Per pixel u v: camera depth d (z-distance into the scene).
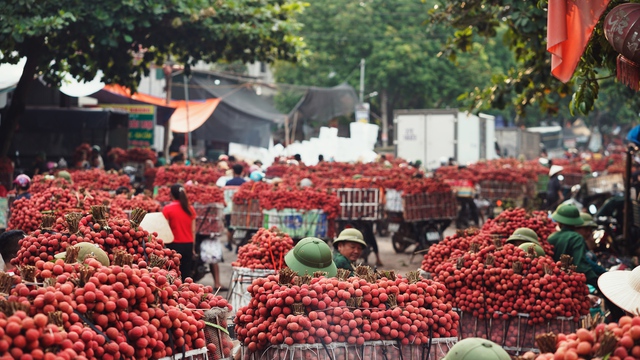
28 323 5.58
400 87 74.25
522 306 9.81
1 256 10.41
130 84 28.17
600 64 10.63
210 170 26.34
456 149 46.78
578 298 10.00
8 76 23.06
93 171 24.31
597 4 8.74
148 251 9.15
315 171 31.70
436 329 8.16
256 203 20.73
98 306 6.44
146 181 31.23
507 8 16.08
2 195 20.66
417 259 23.56
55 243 8.51
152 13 24.28
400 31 73.81
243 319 8.19
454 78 73.31
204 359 7.38
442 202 24.11
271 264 12.42
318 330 7.63
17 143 34.53
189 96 45.47
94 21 23.33
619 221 21.02
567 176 42.53
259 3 27.14
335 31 73.56
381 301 7.98
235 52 27.58
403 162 41.31
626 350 5.28
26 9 22.73
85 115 32.69
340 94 44.12
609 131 95.69
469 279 10.02
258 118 44.44
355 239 11.69
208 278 19.72
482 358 5.91
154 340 6.76
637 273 8.03
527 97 18.69
